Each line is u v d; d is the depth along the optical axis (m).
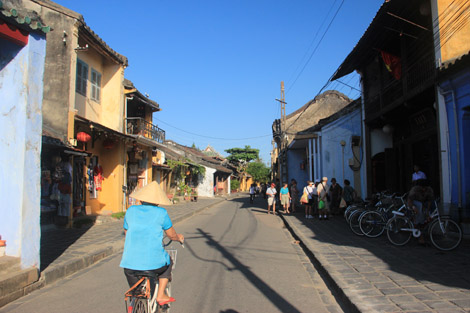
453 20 8.66
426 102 10.34
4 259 5.07
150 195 3.72
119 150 14.77
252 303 4.70
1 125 5.39
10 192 5.30
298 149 26.53
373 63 14.45
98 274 6.24
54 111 10.77
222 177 48.62
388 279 5.23
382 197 9.97
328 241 8.79
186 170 31.36
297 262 7.19
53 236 9.37
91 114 14.06
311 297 4.96
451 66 7.95
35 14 5.48
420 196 7.66
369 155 14.59
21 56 5.33
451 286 4.77
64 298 4.92
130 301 3.42
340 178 16.42
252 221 14.88
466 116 8.02
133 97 16.08
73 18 11.30
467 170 8.02
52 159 10.32
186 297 4.92
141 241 3.50
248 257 7.58
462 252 6.91
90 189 13.19
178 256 7.61
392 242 7.95
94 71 14.36
